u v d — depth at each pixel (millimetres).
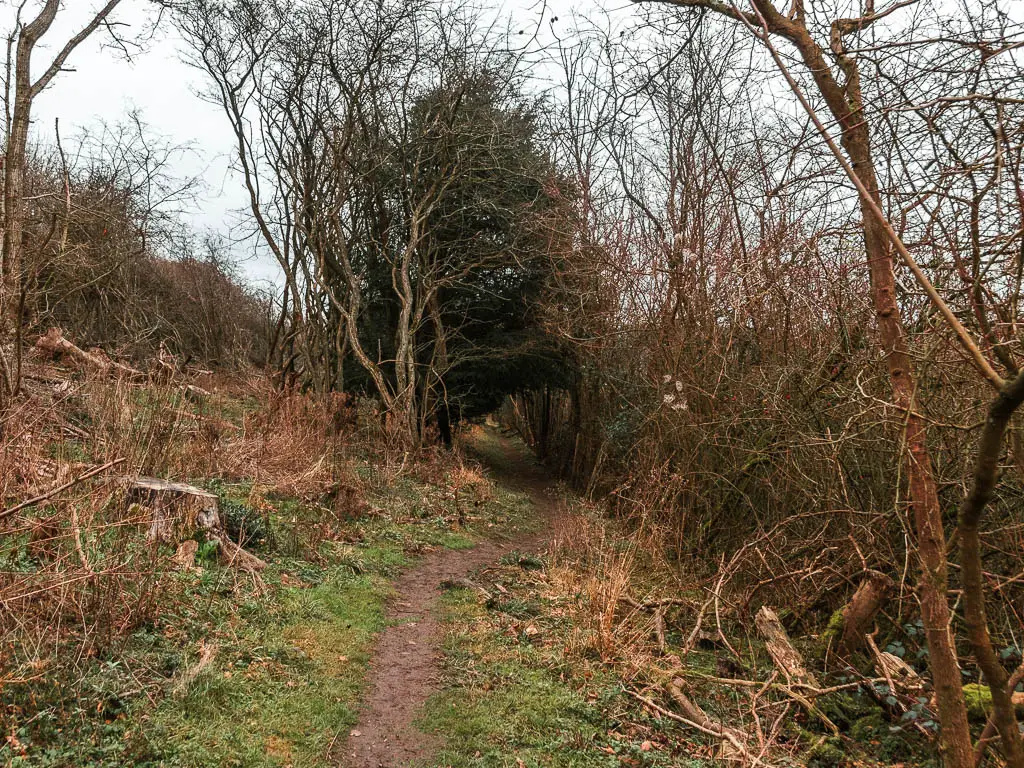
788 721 6355
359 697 6145
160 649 5668
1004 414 2037
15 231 10156
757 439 10312
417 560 11188
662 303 13031
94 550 5977
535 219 19781
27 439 7191
